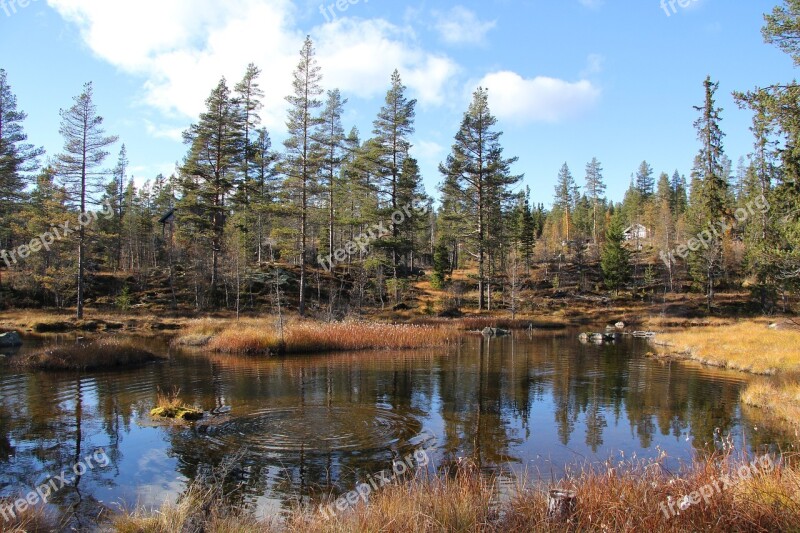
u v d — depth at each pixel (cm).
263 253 5750
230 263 4353
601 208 9475
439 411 1283
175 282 5197
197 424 1133
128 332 3297
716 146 4394
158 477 827
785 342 2430
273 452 948
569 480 698
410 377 1780
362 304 4406
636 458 921
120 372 1834
